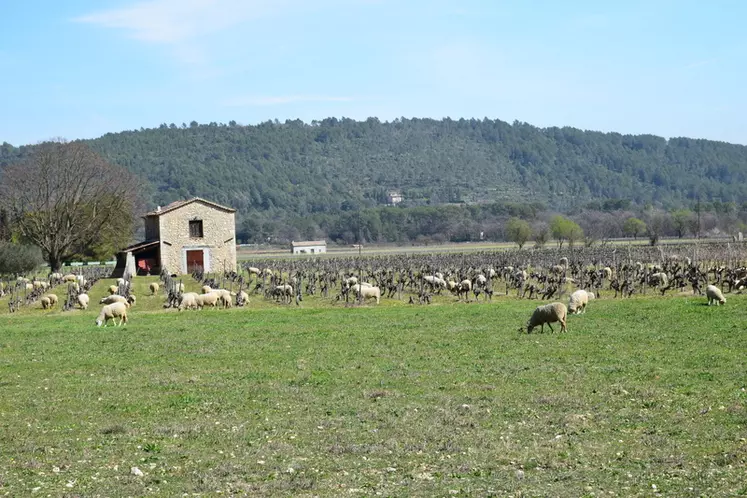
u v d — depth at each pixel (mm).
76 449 17453
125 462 16406
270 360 29516
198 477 15219
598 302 48469
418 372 25766
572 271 83062
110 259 150000
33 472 15727
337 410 20625
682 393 21000
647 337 31297
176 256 100000
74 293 67125
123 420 20250
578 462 15555
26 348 35469
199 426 19250
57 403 22641
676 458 15500
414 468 15531
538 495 13734
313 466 15844
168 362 29859
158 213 99062
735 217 196750
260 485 14688
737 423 17750
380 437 17797
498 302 56594
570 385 22719
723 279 65125
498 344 31406
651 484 14078
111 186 116250
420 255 135625
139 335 39031
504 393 22016
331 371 26609
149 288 78375
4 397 23734
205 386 24641
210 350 32812
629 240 187375
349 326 40250
